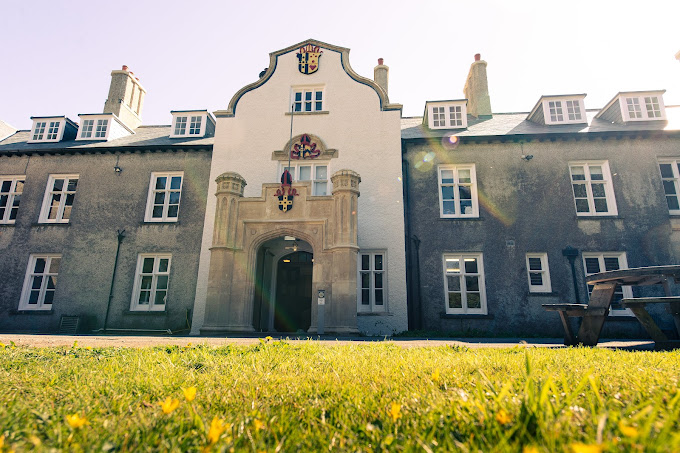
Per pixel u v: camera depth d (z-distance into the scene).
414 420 1.59
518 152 14.38
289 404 1.96
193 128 17.25
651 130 13.76
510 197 13.95
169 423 1.57
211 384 2.52
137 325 13.60
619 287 12.84
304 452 1.29
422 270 13.45
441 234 13.77
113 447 1.30
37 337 8.55
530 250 13.38
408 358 3.89
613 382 2.29
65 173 15.56
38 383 2.60
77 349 4.78
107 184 15.21
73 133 17.98
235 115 15.37
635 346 6.48
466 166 14.52
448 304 13.36
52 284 14.62
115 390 2.29
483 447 1.25
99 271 14.23
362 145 14.57
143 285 14.27
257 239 11.70
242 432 1.45
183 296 13.78
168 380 2.62
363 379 2.60
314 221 11.55
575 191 14.15
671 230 13.23
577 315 6.76
